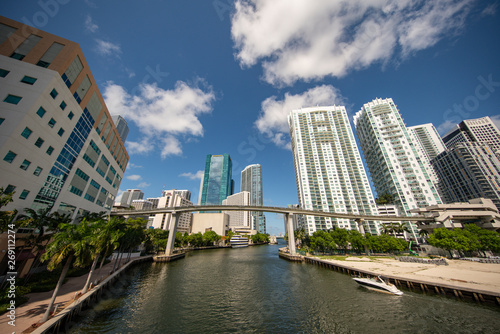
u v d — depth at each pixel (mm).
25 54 30812
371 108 123438
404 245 63594
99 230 23266
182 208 77312
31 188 29844
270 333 17984
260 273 45719
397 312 22172
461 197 127625
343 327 19000
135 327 18375
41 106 29906
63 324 17172
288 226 81375
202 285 34500
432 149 180125
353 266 44438
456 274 33375
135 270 47188
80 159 42781
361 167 127750
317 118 150375
